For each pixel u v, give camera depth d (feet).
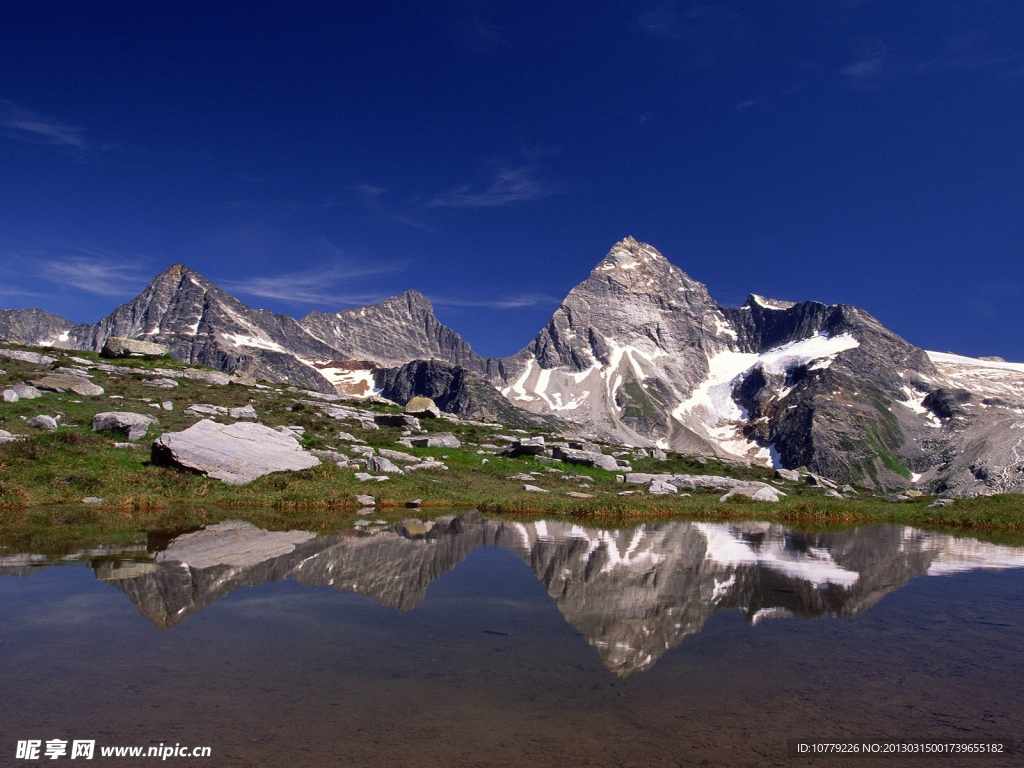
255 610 34.53
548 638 30.94
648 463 221.87
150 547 54.70
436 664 26.58
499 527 82.64
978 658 28.73
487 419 298.15
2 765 16.99
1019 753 19.43
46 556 49.32
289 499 101.09
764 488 152.97
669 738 20.12
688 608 37.91
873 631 33.27
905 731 20.99
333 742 19.20
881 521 115.03
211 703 21.91
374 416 214.28
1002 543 78.84
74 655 26.55
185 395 185.88
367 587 41.34
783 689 24.62
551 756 18.66
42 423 126.21
